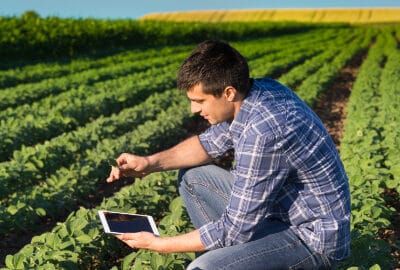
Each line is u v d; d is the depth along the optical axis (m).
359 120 9.71
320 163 3.19
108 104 12.48
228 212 3.26
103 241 5.03
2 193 6.73
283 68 20.55
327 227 3.25
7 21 25.11
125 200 5.92
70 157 8.20
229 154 9.49
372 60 22.50
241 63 3.13
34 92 13.80
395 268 4.97
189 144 4.02
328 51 28.39
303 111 3.22
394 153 7.47
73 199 6.77
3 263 5.59
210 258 3.27
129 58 24.39
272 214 3.43
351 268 3.81
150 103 12.30
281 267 3.29
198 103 3.23
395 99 11.88
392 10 100.19
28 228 6.22
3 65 21.78
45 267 4.14
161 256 4.13
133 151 8.38
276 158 3.11
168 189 6.43
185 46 33.41
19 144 9.10
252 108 3.20
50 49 24.77
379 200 5.80
